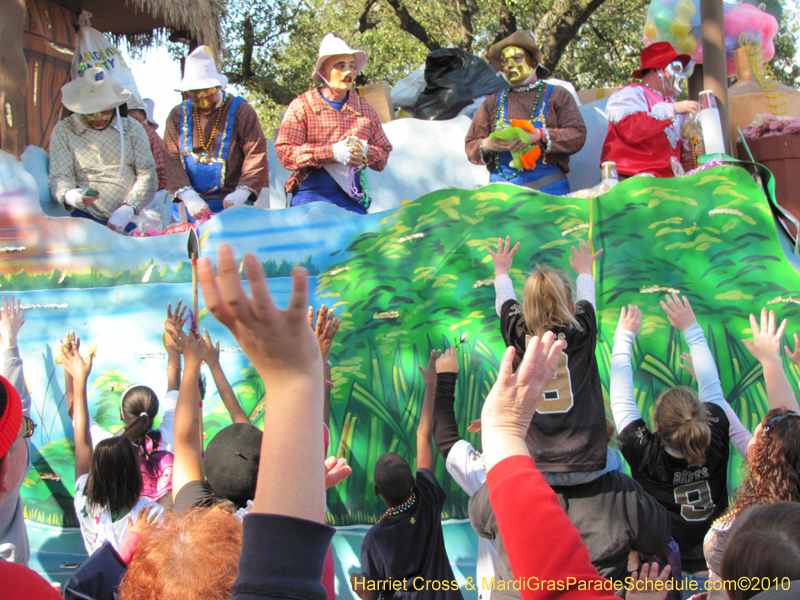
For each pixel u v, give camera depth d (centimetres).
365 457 358
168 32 634
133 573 139
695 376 321
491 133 433
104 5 581
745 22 484
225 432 215
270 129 1255
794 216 404
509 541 107
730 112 453
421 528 272
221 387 302
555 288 254
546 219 367
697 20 488
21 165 417
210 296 91
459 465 288
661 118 420
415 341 365
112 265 406
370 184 521
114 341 397
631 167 425
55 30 544
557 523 106
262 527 97
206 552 135
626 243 357
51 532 382
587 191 393
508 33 1235
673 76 444
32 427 254
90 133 466
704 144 404
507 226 370
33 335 402
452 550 340
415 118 544
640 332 345
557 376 249
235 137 464
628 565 262
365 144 427
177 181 459
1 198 413
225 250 91
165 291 399
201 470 233
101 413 389
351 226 388
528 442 248
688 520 268
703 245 352
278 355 96
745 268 346
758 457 210
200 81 450
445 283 369
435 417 305
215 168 459
